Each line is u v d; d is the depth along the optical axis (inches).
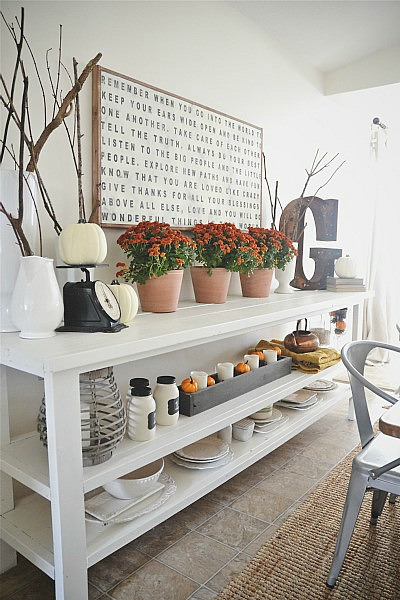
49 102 70.2
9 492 64.4
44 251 70.6
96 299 61.6
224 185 105.7
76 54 73.5
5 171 59.0
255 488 85.6
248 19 111.1
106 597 58.7
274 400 87.9
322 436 109.9
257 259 94.7
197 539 70.6
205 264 91.0
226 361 110.8
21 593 59.4
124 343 54.9
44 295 56.5
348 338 175.6
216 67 102.0
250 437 89.7
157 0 86.7
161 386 70.7
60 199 72.5
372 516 73.7
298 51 129.3
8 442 63.6
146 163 85.5
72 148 67.8
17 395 68.3
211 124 100.6
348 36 123.3
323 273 125.9
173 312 81.0
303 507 79.0
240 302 96.6
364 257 185.9
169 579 62.0
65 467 51.3
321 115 145.2
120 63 80.6
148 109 85.3
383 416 49.9
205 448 81.8
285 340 108.1
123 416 63.0
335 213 125.4
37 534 59.2
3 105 64.4
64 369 48.6
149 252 74.8
